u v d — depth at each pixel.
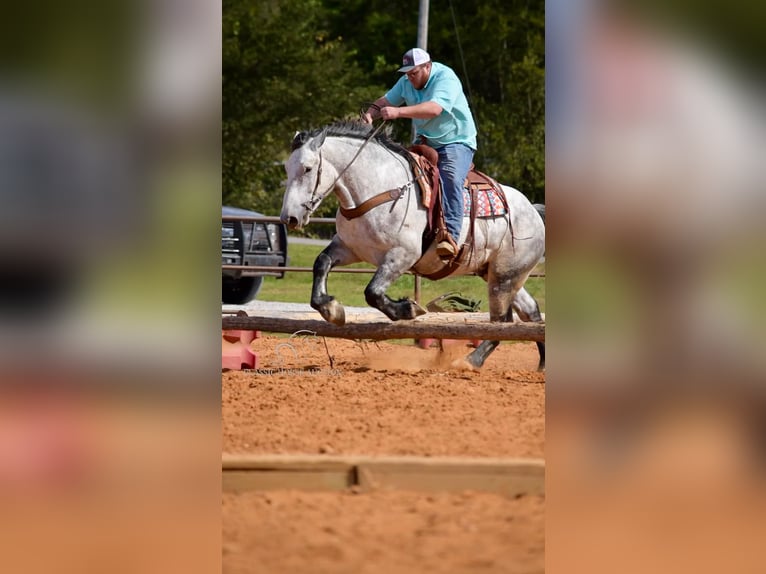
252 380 13.27
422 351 18.06
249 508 8.05
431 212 14.34
